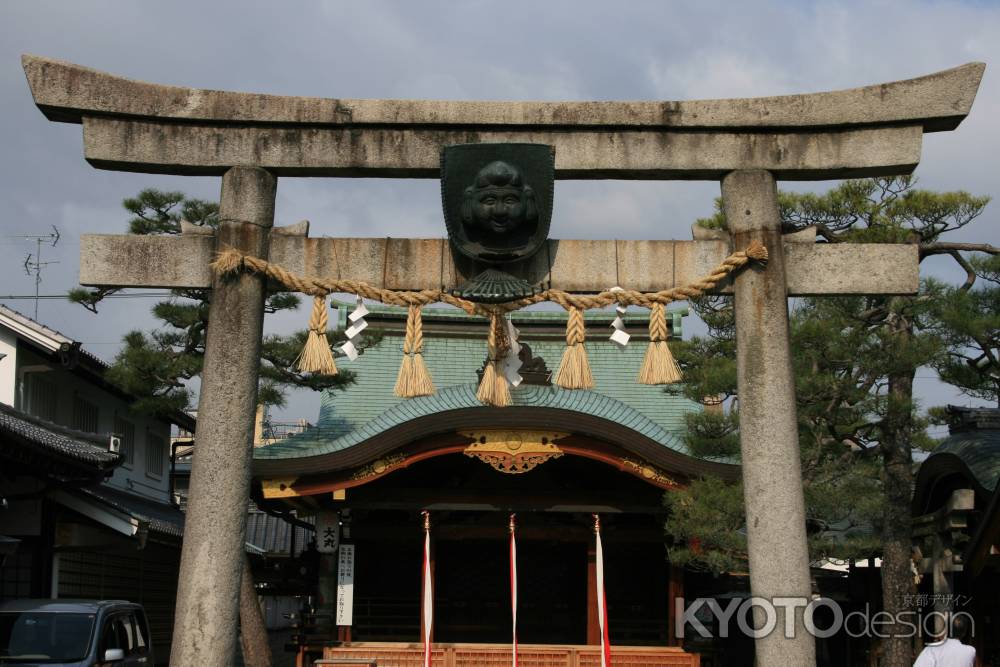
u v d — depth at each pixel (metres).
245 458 8.59
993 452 16.61
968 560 15.78
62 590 20.00
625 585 22.95
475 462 21.92
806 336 15.06
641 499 20.08
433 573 21.20
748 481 8.62
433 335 25.89
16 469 17.23
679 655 19.58
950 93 8.78
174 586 28.72
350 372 20.88
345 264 8.92
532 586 23.42
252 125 8.93
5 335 21.56
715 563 15.98
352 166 8.89
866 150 8.91
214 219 20.78
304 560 23.05
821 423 16.12
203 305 20.33
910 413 16.08
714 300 17.69
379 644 19.80
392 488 20.11
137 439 28.78
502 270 8.78
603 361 25.73
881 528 16.67
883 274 8.93
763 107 8.93
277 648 36.88
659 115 8.91
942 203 16.14
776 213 8.95
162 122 8.90
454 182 8.62
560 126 8.88
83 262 8.84
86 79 8.80
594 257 8.97
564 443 18.72
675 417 23.98
